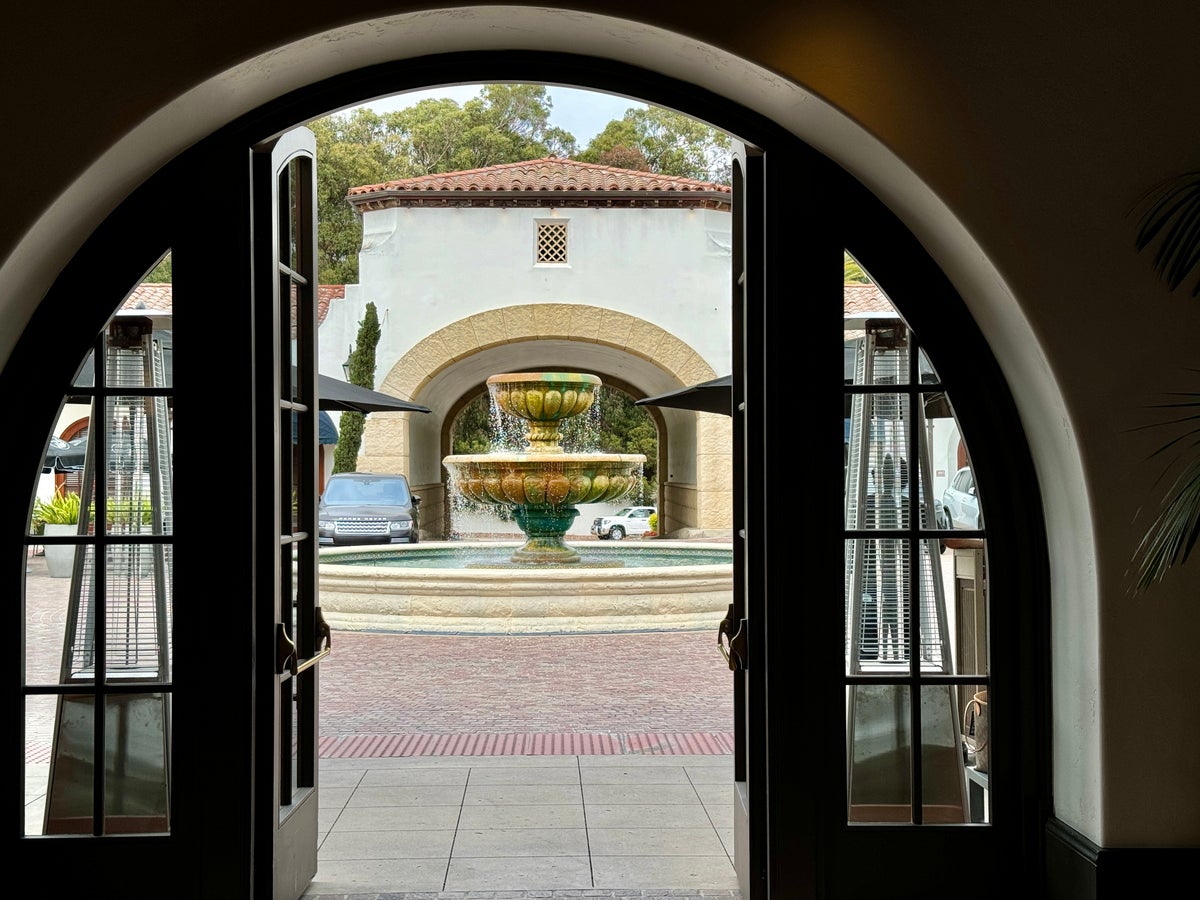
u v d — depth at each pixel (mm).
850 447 3988
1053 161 3527
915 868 3932
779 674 3875
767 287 3881
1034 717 3955
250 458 3766
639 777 5844
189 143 3729
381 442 21938
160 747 3859
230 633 3766
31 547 3834
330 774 5910
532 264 22047
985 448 3967
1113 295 3539
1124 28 3525
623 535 28250
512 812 5223
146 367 3848
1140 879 3523
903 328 3992
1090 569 3609
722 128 3926
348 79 3805
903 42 3512
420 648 10211
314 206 4340
